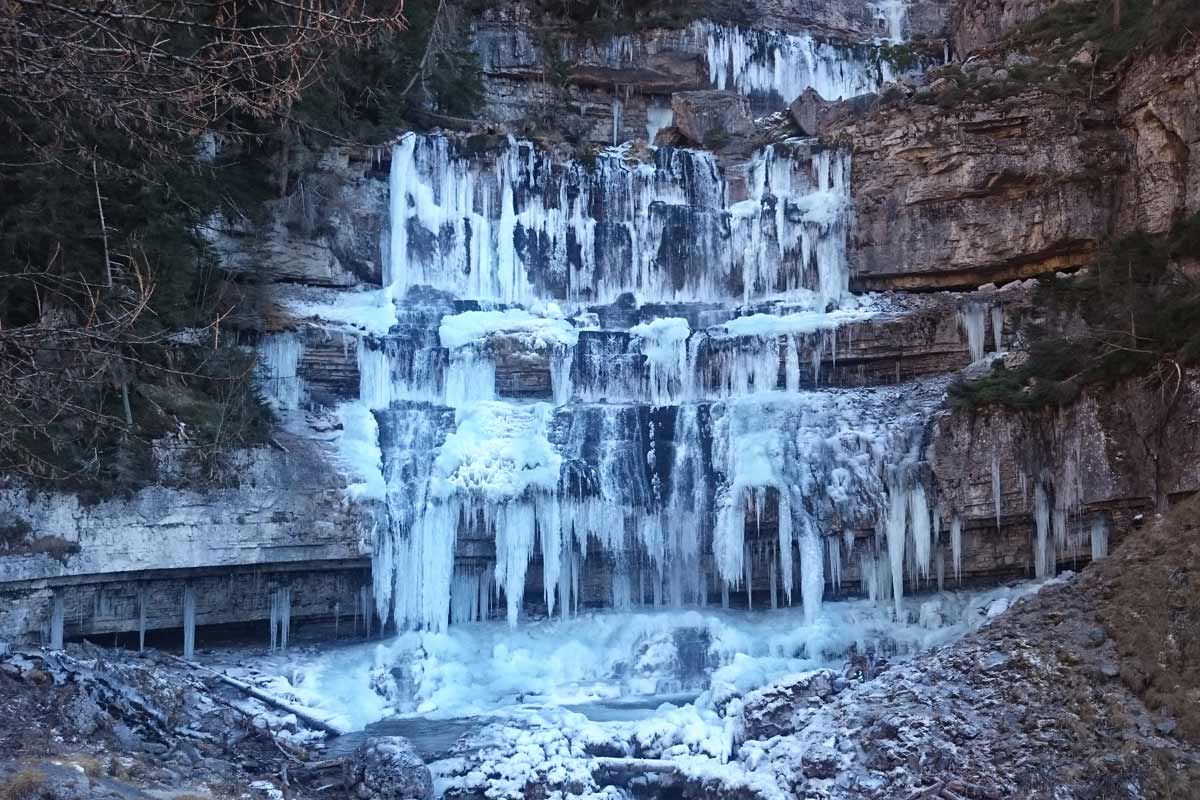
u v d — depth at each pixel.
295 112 29.00
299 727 21.92
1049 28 34.47
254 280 28.72
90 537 23.16
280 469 25.59
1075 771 16.39
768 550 27.45
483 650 26.12
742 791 18.28
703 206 33.34
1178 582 19.27
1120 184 29.69
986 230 30.58
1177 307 23.67
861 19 42.19
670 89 40.00
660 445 28.42
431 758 19.94
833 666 23.98
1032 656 19.00
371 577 26.83
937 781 16.88
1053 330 26.81
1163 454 23.08
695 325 32.12
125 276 24.33
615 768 19.59
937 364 29.23
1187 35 27.84
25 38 13.04
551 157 32.72
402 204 31.41
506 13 39.38
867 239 31.80
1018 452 25.28
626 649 25.89
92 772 16.11
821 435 27.64
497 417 28.14
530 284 32.19
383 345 29.02
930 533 26.17
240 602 25.58
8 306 24.05
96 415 16.41
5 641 22.09
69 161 22.59
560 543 27.39
